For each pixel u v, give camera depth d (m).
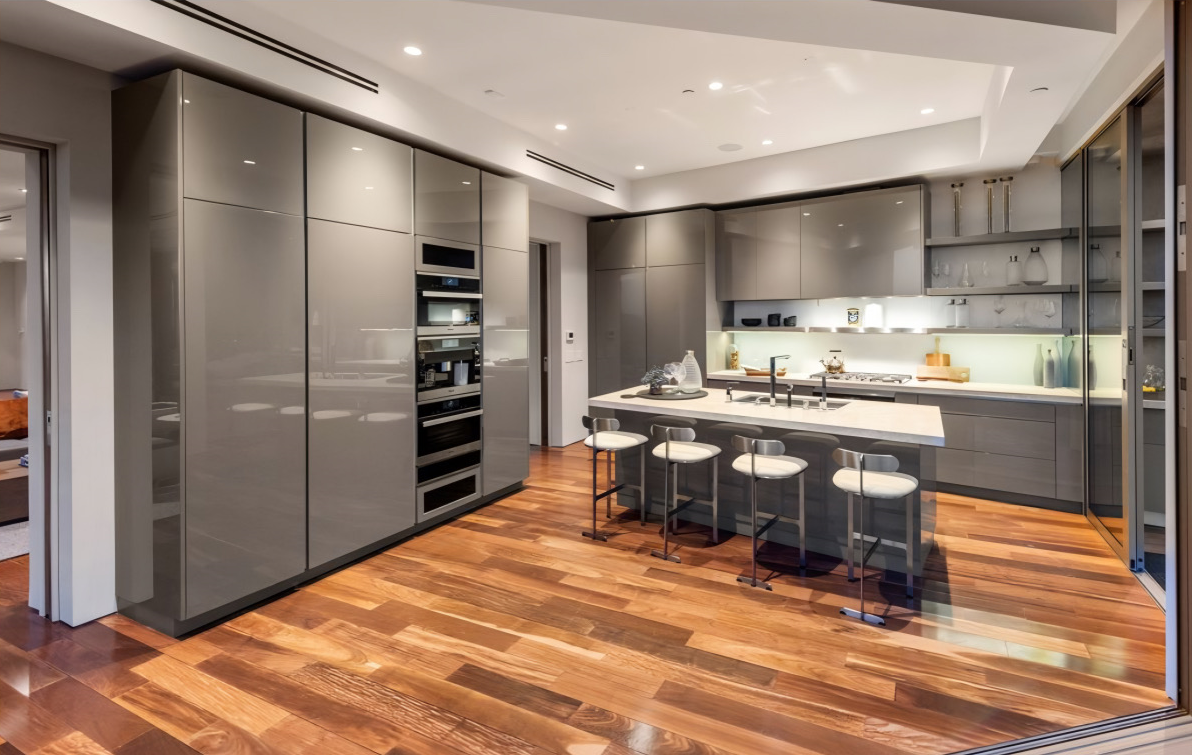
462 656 2.61
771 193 5.65
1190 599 2.15
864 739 2.05
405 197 3.88
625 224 6.67
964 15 2.49
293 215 3.19
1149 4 2.69
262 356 3.06
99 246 2.88
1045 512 4.47
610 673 2.47
